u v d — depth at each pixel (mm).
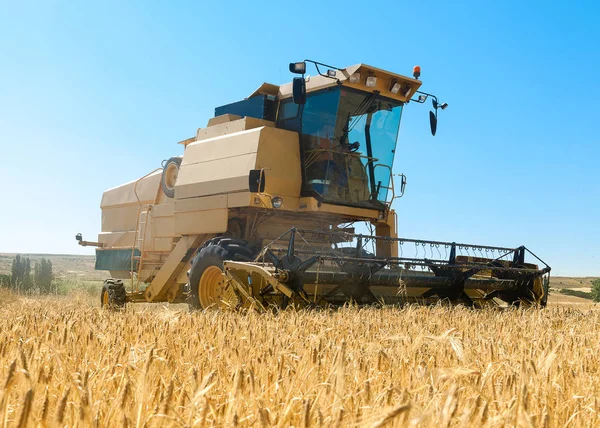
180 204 12469
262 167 10914
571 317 8602
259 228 11578
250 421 2250
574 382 3301
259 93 12398
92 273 76375
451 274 10484
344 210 11375
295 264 8828
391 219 12297
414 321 6777
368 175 11727
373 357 3709
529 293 11266
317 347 3734
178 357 3705
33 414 2004
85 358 3484
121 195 15867
